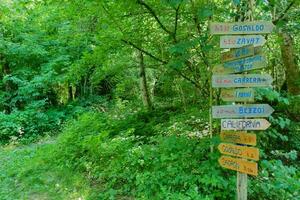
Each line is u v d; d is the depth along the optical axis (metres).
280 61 8.91
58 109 13.80
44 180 6.18
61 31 10.15
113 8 5.98
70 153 6.91
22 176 6.54
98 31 6.73
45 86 13.22
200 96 7.54
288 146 6.66
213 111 3.89
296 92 7.87
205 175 4.70
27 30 13.34
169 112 8.99
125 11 6.09
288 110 7.21
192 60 6.22
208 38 5.25
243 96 3.85
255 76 3.80
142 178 5.11
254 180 4.73
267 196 4.62
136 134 7.63
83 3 6.27
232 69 3.85
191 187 4.67
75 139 7.40
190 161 5.15
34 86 12.73
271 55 8.74
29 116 11.75
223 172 4.87
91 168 6.13
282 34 7.28
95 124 8.05
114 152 6.23
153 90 11.27
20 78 13.27
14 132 11.06
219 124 5.86
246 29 3.75
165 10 5.91
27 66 13.77
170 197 4.55
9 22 11.59
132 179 5.41
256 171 3.74
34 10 12.02
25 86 12.64
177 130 6.76
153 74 10.91
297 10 5.72
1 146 10.20
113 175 5.61
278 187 4.35
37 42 13.37
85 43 8.43
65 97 15.90
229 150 4.00
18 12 8.82
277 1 5.38
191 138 6.01
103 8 5.98
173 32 6.05
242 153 3.87
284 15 5.50
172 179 4.97
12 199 5.57
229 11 5.07
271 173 4.95
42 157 7.15
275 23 5.47
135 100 12.98
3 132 10.88
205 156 5.25
